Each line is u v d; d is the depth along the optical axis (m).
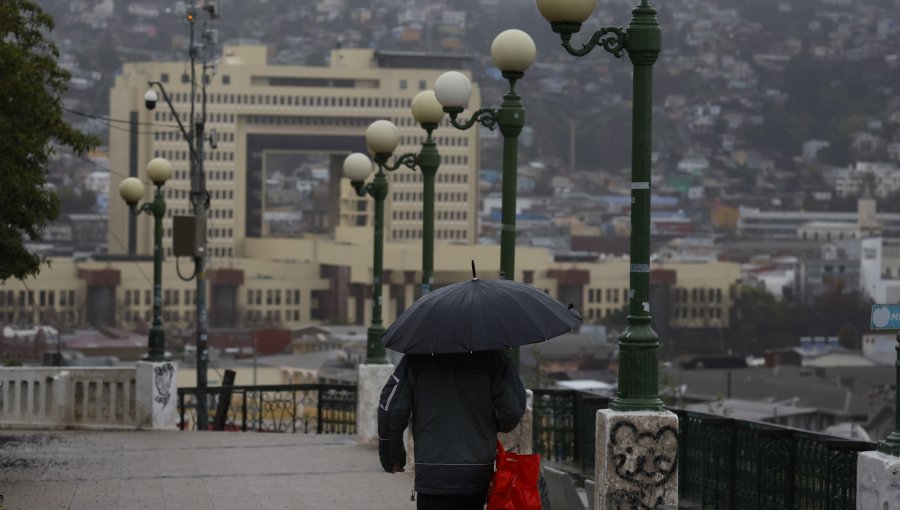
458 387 19.77
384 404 20.06
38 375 54.75
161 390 53.75
